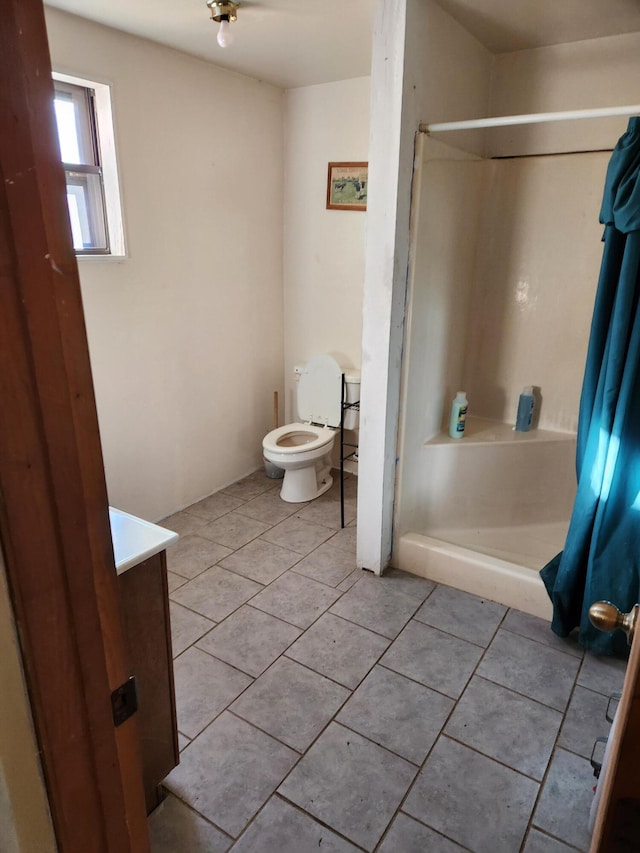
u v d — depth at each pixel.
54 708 0.59
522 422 2.84
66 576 0.58
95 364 2.59
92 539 0.61
